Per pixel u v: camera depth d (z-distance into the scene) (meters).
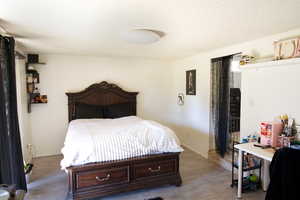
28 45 3.08
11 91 2.22
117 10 1.68
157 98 4.76
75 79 4.06
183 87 4.49
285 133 2.22
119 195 2.49
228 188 2.66
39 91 3.82
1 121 1.86
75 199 2.23
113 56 4.23
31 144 3.81
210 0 1.50
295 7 1.64
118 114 4.14
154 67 4.68
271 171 1.70
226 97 3.39
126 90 4.48
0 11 1.67
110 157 2.37
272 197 1.67
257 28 2.23
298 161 1.54
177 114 4.79
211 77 3.64
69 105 3.98
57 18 1.86
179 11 1.72
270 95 2.47
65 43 2.96
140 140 2.55
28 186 2.71
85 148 2.30
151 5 1.58
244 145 2.35
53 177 2.98
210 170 3.23
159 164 2.61
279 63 2.27
